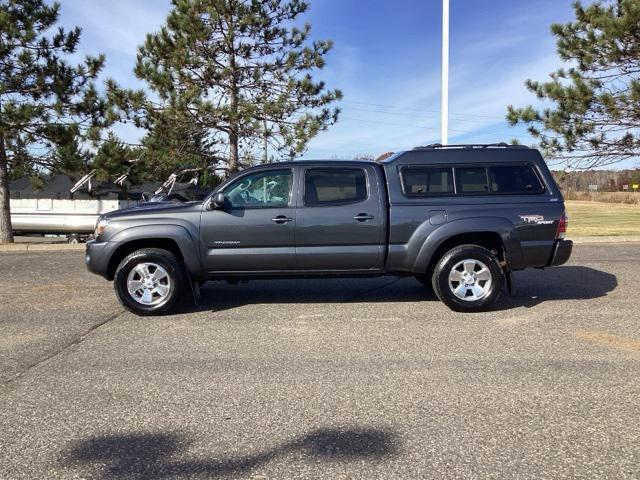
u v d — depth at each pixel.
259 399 3.95
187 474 2.95
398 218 6.47
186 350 5.12
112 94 15.70
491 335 5.53
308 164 6.62
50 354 5.03
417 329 5.78
